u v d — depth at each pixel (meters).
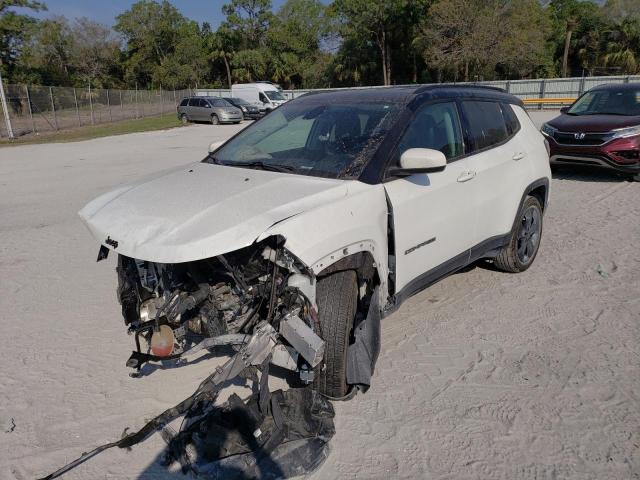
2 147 21.89
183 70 69.31
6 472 2.76
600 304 4.51
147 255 2.79
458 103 4.34
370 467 2.73
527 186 4.89
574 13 52.62
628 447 2.84
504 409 3.17
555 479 2.63
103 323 4.39
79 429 3.08
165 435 2.97
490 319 4.29
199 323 3.11
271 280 2.91
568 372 3.53
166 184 3.60
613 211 7.39
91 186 10.84
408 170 3.42
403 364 3.66
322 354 2.83
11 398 3.38
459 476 2.67
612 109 9.72
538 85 35.16
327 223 2.97
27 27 53.16
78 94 34.03
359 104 4.07
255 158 3.94
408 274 3.68
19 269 5.72
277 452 2.77
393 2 51.78
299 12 67.75
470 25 44.34
